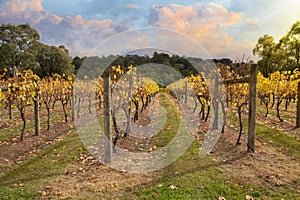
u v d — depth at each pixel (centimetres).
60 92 875
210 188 304
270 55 2891
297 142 500
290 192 291
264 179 329
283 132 594
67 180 342
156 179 340
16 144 553
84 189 311
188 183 321
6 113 1048
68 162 419
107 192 303
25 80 579
